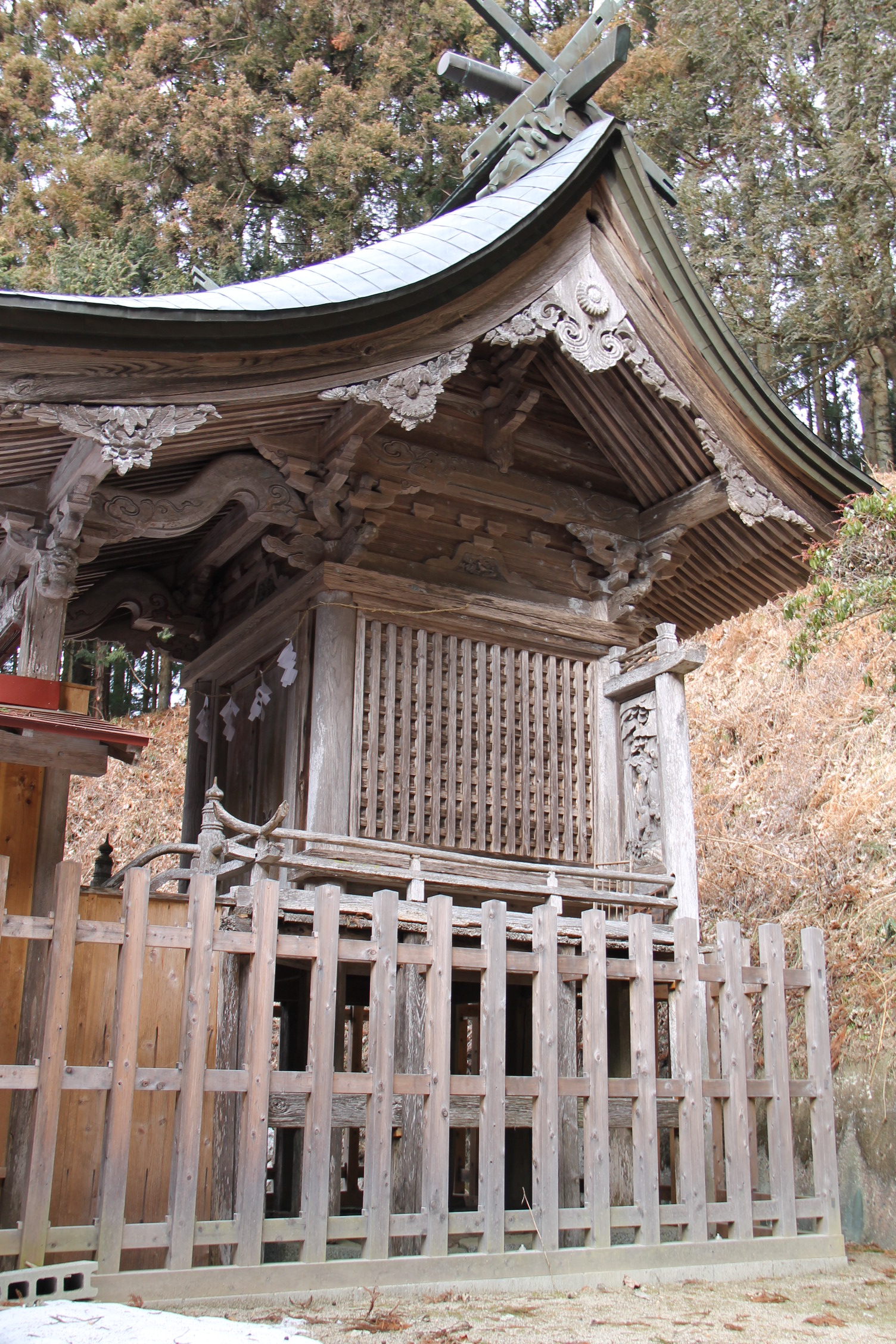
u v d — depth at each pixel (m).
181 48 19.80
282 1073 4.85
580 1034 8.31
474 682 7.77
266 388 5.95
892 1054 7.61
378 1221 4.90
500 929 5.50
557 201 6.89
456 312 6.58
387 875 6.31
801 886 10.01
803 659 7.24
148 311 5.29
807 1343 4.50
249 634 8.03
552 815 7.83
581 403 8.08
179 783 16.30
